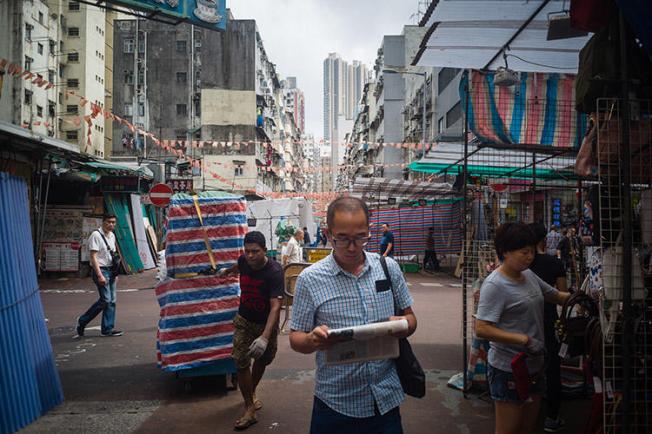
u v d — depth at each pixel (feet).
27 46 123.03
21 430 12.72
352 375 6.89
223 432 12.64
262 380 16.89
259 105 147.54
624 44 8.69
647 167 9.25
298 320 7.04
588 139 9.65
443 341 22.30
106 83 163.02
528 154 21.20
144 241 63.00
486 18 13.34
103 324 24.31
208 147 139.85
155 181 87.40
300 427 12.91
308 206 97.35
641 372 8.97
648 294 9.11
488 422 13.10
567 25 13.64
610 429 9.32
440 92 101.71
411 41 139.54
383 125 158.71
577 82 10.16
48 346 14.90
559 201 35.29
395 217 61.57
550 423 12.59
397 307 7.43
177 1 29.01
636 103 9.23
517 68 16.97
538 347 8.76
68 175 50.52
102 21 159.12
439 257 69.92
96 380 17.17
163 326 15.69
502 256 9.41
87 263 52.24
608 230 9.11
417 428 12.73
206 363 15.69
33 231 46.16
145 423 13.24
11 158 41.22
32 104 124.06
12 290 12.98
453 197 59.06
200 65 143.74
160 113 142.72
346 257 6.89
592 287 10.85
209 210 16.21
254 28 144.77
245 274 13.57
